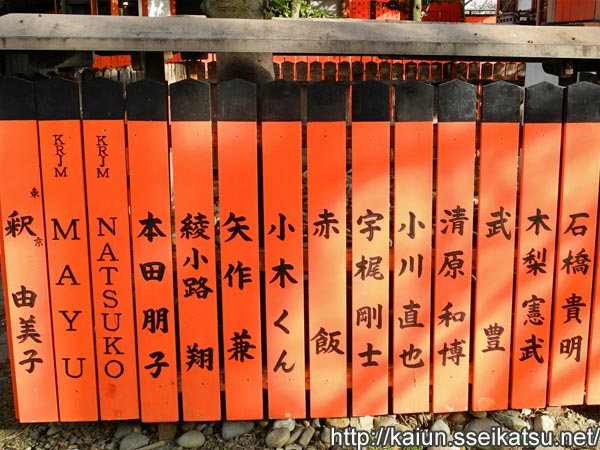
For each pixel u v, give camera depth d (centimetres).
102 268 278
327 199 274
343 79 1052
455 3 1898
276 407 294
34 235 272
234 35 253
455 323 291
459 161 276
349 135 280
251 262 278
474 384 298
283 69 1039
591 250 288
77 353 285
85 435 305
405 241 281
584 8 1138
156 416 292
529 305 292
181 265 277
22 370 285
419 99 270
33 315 280
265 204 273
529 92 273
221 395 305
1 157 265
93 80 262
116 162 269
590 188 282
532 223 284
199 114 265
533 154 278
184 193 271
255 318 284
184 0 1443
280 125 267
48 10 1417
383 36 259
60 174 268
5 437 303
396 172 274
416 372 295
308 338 291
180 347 286
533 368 298
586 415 316
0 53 294
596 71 353
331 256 279
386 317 288
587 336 297
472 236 297
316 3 1723
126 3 1366
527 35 269
